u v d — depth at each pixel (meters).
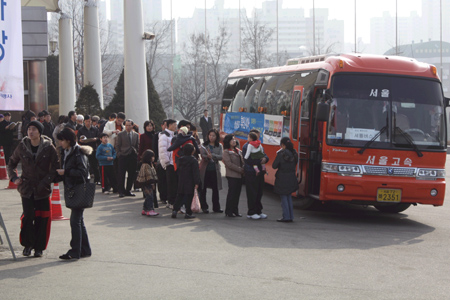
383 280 6.89
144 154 11.72
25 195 7.66
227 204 11.94
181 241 9.14
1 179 18.19
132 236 9.49
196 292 6.19
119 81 29.42
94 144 16.17
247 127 17.78
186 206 11.46
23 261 7.61
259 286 6.48
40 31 26.45
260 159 11.69
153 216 11.71
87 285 6.43
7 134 19.50
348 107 11.50
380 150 11.38
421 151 11.49
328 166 11.37
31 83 26.61
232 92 20.12
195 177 11.40
